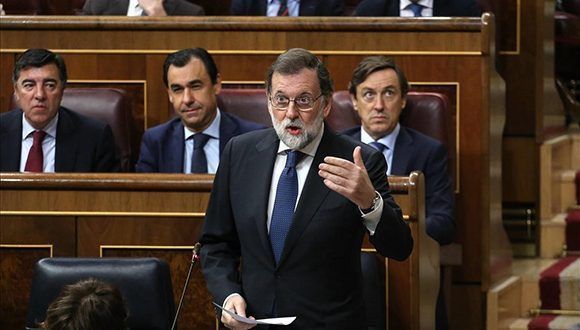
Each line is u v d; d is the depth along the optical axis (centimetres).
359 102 1424
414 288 1172
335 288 980
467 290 1520
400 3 1694
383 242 946
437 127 1459
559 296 1636
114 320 848
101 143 1473
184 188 1210
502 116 1606
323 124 1005
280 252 988
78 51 1588
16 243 1235
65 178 1224
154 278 1052
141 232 1220
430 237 1262
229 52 1561
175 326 1061
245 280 1000
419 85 1518
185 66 1438
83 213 1226
